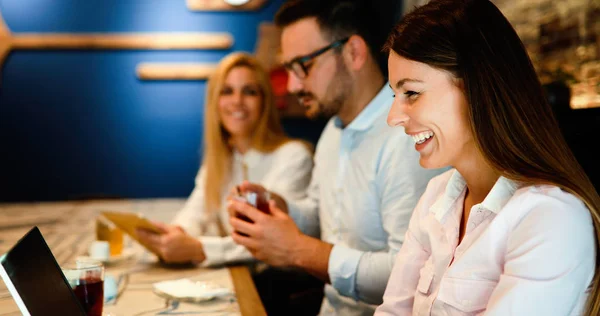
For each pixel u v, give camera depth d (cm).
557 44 228
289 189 247
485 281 99
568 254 88
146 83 485
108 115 484
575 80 208
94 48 478
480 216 104
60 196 482
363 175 173
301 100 195
